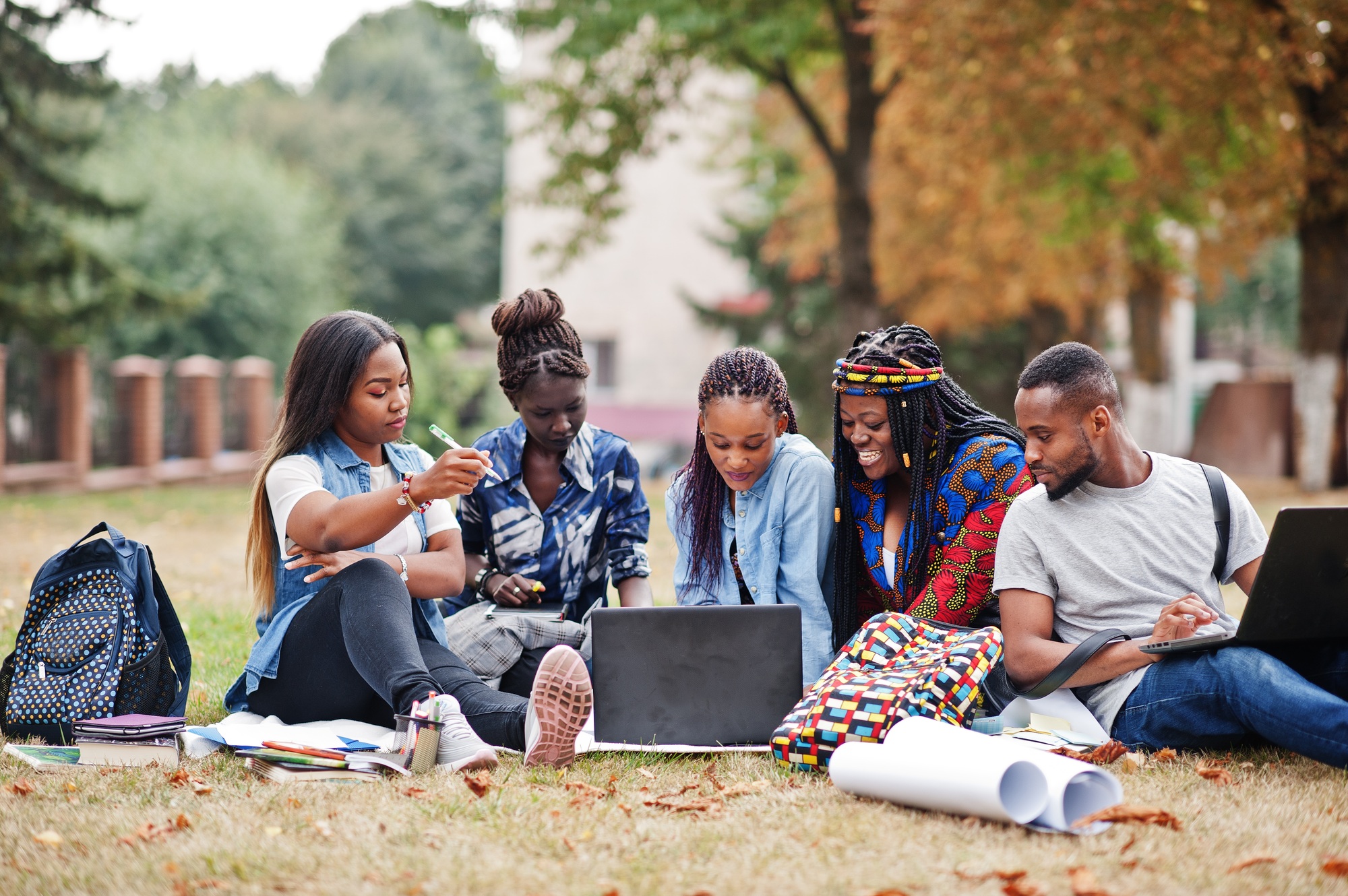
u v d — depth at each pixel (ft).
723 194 77.66
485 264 131.44
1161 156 42.86
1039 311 70.54
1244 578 10.62
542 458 12.47
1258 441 53.78
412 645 9.84
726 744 10.46
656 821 8.33
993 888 7.04
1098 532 10.47
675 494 12.21
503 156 137.18
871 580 11.80
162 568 24.85
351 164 119.14
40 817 8.25
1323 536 9.36
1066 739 10.19
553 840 7.87
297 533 10.32
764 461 11.32
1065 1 36.78
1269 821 8.18
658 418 84.74
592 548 12.60
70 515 36.63
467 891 7.02
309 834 7.97
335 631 10.16
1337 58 37.22
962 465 11.25
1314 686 9.16
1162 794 8.84
